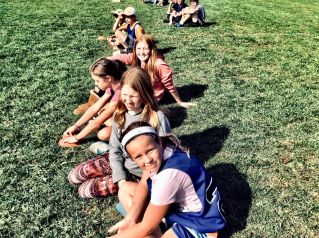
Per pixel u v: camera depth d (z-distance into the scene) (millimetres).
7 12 12453
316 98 6520
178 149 3348
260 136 5359
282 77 7422
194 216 3355
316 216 4004
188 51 8836
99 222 3928
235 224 3875
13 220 3941
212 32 10641
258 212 4023
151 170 3172
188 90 6754
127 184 3908
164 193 3141
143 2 14773
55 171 4680
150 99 3979
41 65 7875
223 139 5285
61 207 4121
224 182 4457
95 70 4789
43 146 5160
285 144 5207
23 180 4516
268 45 9523
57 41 9453
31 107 6129
